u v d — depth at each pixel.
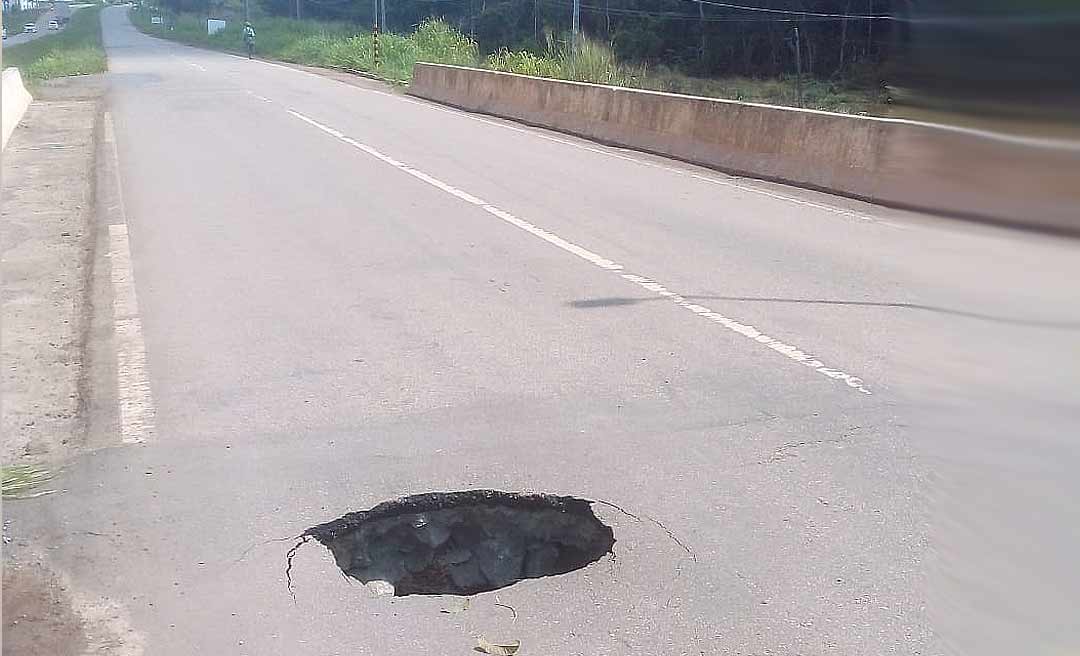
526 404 5.52
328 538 4.17
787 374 5.95
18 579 3.82
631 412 5.39
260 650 3.35
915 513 4.16
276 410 5.47
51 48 55.19
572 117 18.75
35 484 4.61
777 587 3.67
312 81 32.41
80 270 8.59
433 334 6.78
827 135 12.74
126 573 3.86
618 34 49.22
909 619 3.41
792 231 10.02
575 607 3.60
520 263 8.70
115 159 14.88
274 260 8.82
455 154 15.48
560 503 4.40
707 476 4.59
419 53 35.78
